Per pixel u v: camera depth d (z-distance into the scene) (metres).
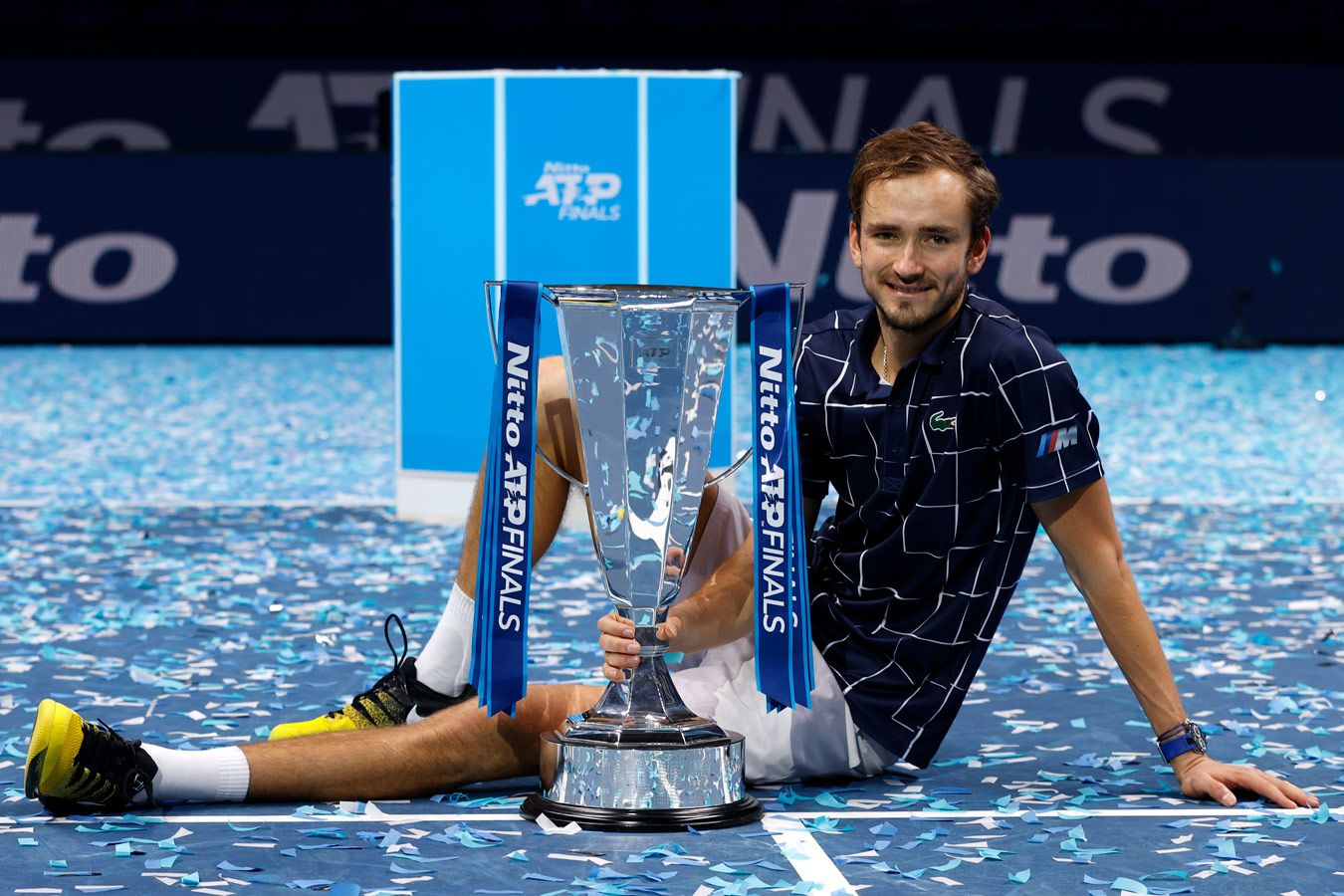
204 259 33.41
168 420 24.84
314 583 13.08
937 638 7.72
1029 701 9.70
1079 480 7.38
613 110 15.68
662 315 7.18
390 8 38.78
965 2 39.81
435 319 16.28
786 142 39.16
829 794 7.74
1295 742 8.70
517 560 7.16
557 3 39.28
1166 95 39.19
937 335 7.45
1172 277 34.22
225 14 38.38
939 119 39.09
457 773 7.57
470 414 16.25
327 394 28.03
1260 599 12.74
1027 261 33.88
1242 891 6.34
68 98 38.16
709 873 6.52
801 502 7.27
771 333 7.29
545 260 15.87
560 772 7.27
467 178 15.99
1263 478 20.12
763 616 7.32
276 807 7.36
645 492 7.30
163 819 7.13
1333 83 39.09
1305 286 34.50
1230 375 30.84
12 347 33.50
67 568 13.65
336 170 33.44
